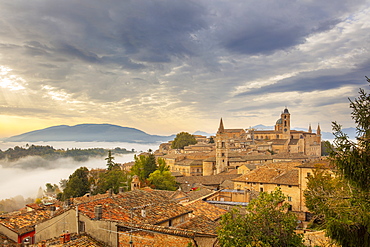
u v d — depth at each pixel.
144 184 116.31
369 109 22.95
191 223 35.00
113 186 123.00
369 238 22.61
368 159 22.34
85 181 130.88
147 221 32.59
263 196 29.61
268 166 111.69
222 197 75.88
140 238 28.86
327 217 24.38
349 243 22.78
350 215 23.05
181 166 179.62
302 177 79.62
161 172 133.50
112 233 30.05
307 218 77.38
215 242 29.70
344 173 23.08
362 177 22.34
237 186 93.81
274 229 27.23
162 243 27.97
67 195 124.50
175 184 125.44
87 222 31.69
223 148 162.62
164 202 39.53
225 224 27.88
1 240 38.59
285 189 82.88
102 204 35.09
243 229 26.95
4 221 42.00
